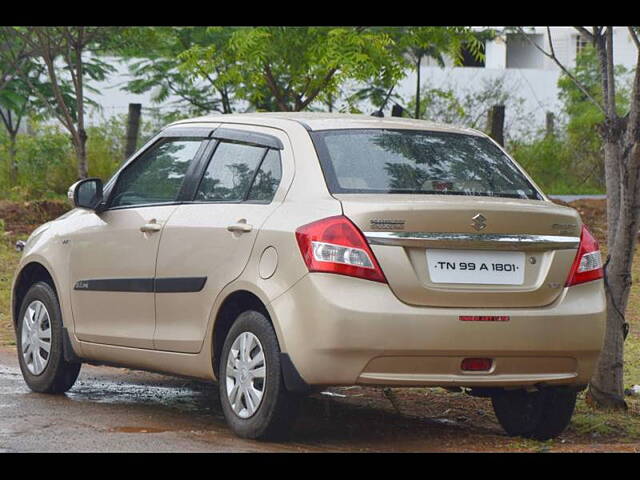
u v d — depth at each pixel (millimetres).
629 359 13039
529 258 8219
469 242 7996
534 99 46594
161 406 10070
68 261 10305
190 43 22766
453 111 38062
